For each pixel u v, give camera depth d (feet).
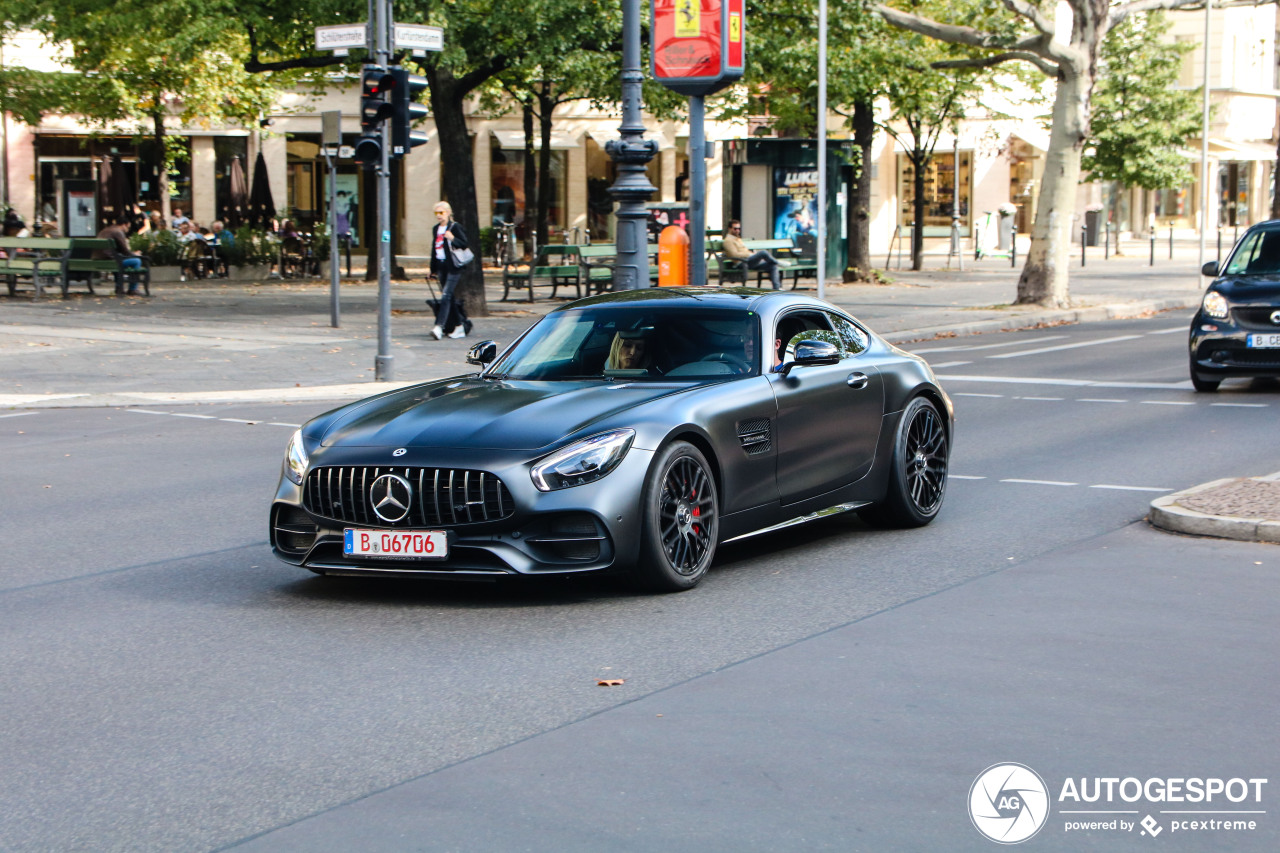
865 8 80.74
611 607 21.26
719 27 59.93
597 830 12.80
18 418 45.09
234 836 12.86
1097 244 163.22
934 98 114.11
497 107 127.13
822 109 74.33
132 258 91.50
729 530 23.08
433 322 75.25
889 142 167.84
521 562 20.57
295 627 20.47
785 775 14.12
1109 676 17.37
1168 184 139.54
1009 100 130.62
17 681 17.90
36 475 34.60
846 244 115.34
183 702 16.93
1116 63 137.59
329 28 53.21
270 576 23.99
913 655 18.38
